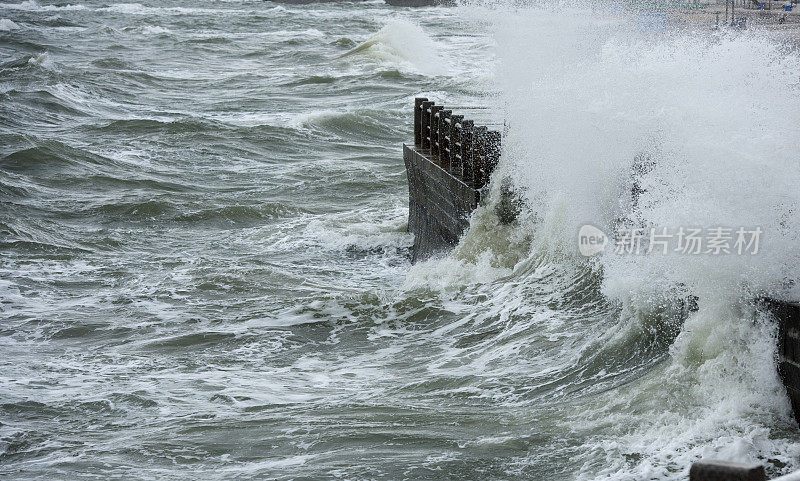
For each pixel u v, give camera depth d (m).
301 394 34.81
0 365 39.88
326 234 66.00
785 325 27.69
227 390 35.66
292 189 80.75
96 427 32.75
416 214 62.31
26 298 50.97
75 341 43.56
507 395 32.53
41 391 36.41
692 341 30.41
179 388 36.19
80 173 83.62
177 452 29.83
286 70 170.38
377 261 59.72
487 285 44.69
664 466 25.58
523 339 37.69
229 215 72.00
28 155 85.50
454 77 155.00
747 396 27.97
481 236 47.75
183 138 101.38
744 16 96.50
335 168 88.19
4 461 30.09
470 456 27.70
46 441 31.59
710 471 15.10
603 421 28.84
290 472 27.56
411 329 41.91
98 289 52.81
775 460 25.12
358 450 28.80
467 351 38.00
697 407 28.34
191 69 171.50
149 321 45.94
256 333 42.75
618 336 34.62
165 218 71.44
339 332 42.34
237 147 98.56
